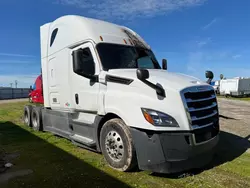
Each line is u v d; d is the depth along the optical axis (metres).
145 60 5.58
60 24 6.25
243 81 35.78
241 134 7.45
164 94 3.79
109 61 4.89
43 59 7.27
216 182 3.72
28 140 6.66
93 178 3.85
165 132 3.64
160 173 4.03
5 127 8.95
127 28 6.16
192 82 4.23
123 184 3.61
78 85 5.37
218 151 5.49
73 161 4.71
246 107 17.70
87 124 5.09
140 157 3.81
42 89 7.96
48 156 5.06
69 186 3.55
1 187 3.53
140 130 3.81
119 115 4.16
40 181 3.74
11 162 4.66
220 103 22.39
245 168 4.36
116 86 4.35
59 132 6.50
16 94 45.78
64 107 6.10
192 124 3.80
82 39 5.27
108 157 4.38
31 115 8.77
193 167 3.89
